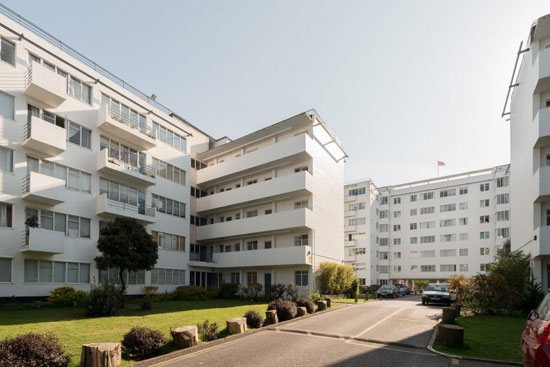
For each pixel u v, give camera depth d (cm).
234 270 3528
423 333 1239
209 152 3716
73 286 2189
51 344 716
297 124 3150
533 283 1873
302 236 3075
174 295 2806
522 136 2344
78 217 2289
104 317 1498
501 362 856
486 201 5678
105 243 2066
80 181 2338
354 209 5919
